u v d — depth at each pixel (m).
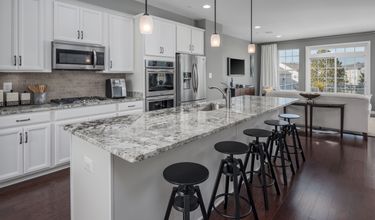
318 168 3.30
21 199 2.48
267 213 2.23
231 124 2.06
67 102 3.38
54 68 3.27
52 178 2.98
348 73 8.00
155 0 4.34
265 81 9.49
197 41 5.30
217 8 4.81
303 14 5.29
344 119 5.00
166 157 1.79
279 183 2.86
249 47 4.06
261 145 2.41
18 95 3.11
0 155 2.65
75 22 3.44
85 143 1.70
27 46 3.01
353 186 2.75
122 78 4.47
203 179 1.45
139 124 2.02
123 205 1.52
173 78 4.71
